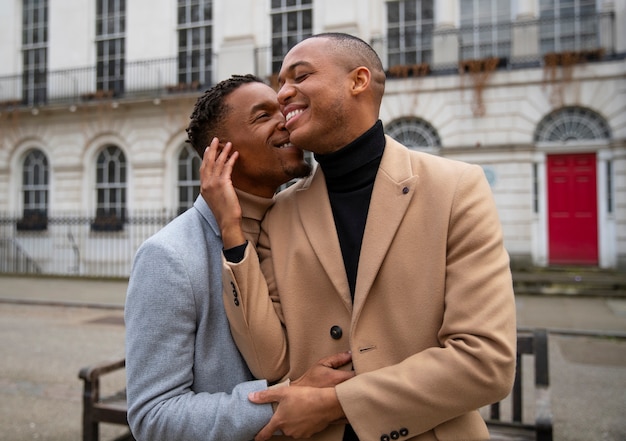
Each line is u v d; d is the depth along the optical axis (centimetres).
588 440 367
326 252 133
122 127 1490
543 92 1157
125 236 1469
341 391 116
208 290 137
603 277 1038
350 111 131
